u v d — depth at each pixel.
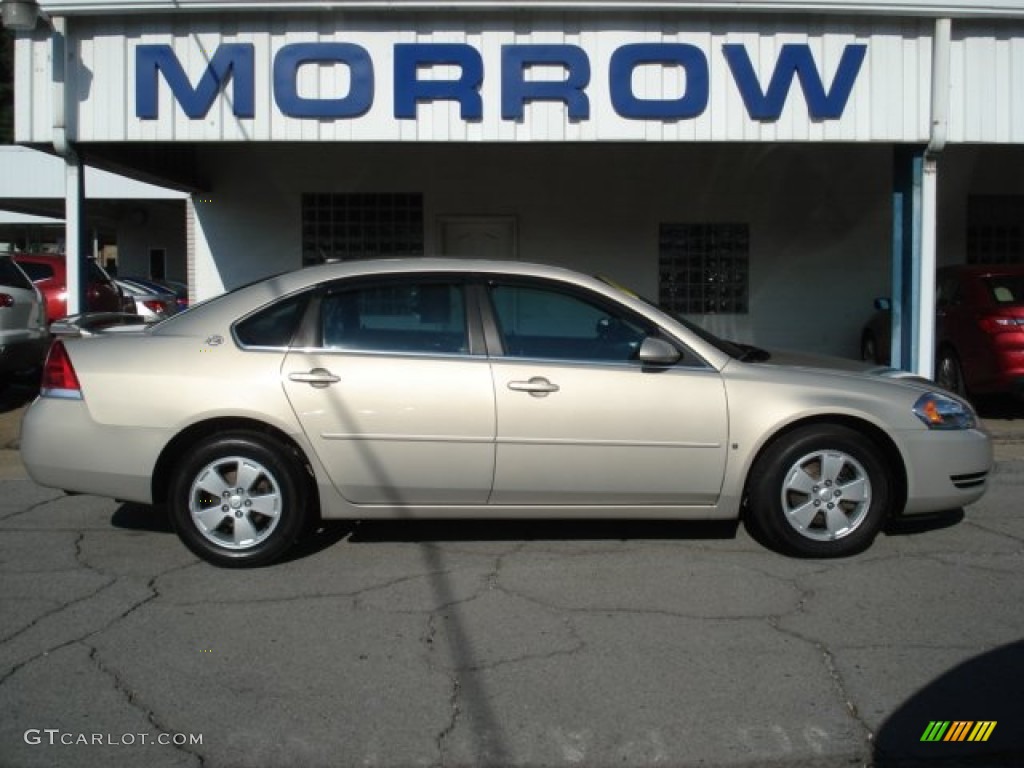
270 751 3.63
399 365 5.48
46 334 11.32
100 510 6.99
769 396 5.56
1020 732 3.79
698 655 4.44
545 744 3.68
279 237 13.47
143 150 11.48
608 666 4.32
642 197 13.55
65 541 6.19
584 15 9.05
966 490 5.82
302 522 5.58
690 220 13.55
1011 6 9.01
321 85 9.16
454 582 5.39
